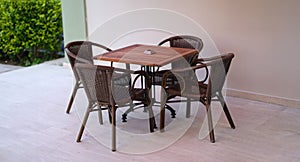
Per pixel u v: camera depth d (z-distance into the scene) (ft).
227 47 13.73
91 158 9.41
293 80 12.53
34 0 19.95
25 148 10.06
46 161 9.30
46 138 10.67
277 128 10.96
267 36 12.68
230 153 9.47
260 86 13.29
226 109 10.90
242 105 12.98
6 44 20.61
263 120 11.57
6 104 13.61
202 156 9.35
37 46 21.15
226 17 13.41
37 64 20.59
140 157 9.39
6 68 20.31
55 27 21.17
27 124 11.75
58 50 21.86
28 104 13.58
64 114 12.51
